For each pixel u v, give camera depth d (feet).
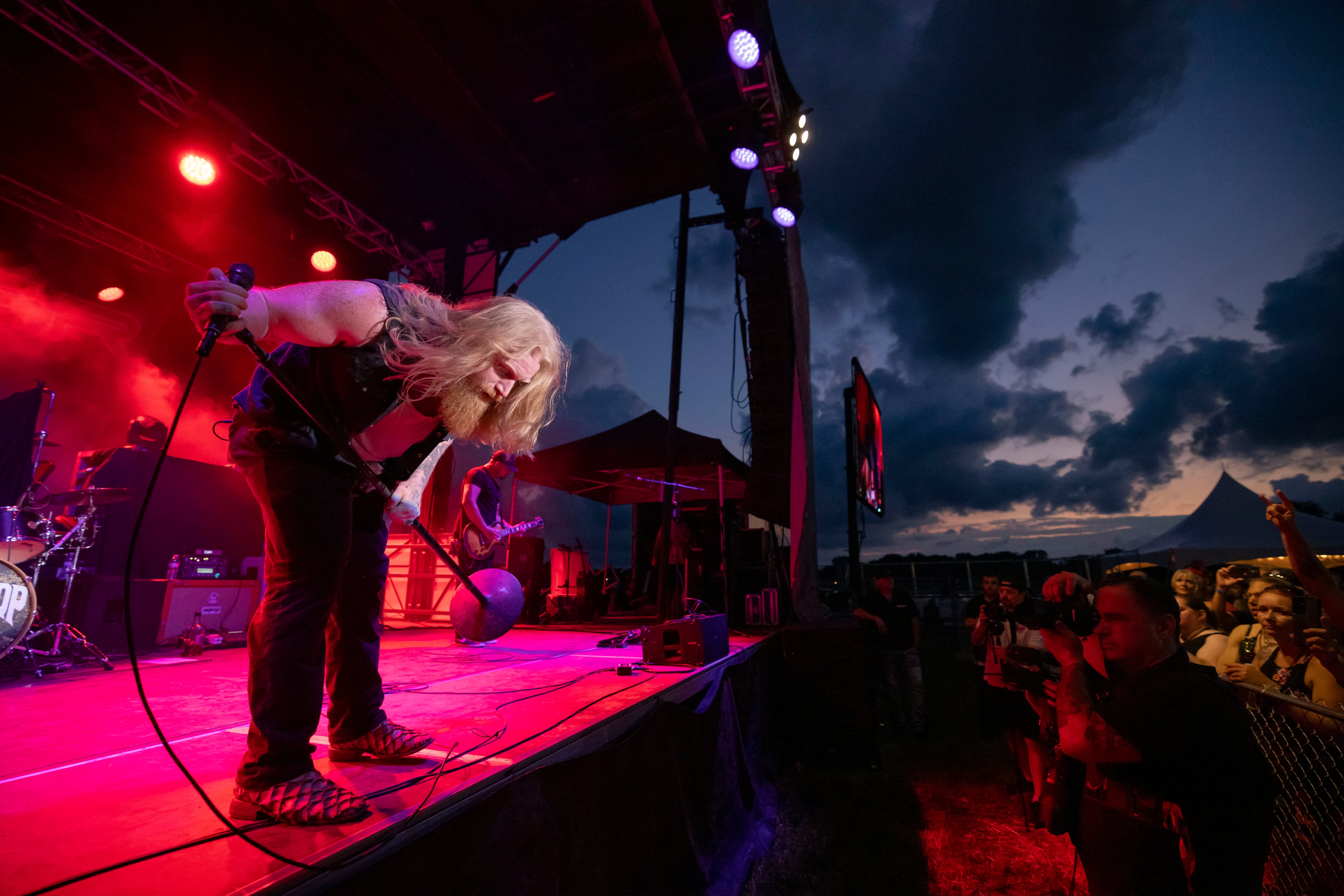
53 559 14.20
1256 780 4.76
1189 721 4.84
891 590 19.74
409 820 4.02
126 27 19.29
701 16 19.65
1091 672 7.07
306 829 3.86
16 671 11.93
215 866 3.39
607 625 24.84
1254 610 9.42
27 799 4.59
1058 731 7.73
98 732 6.90
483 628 12.84
